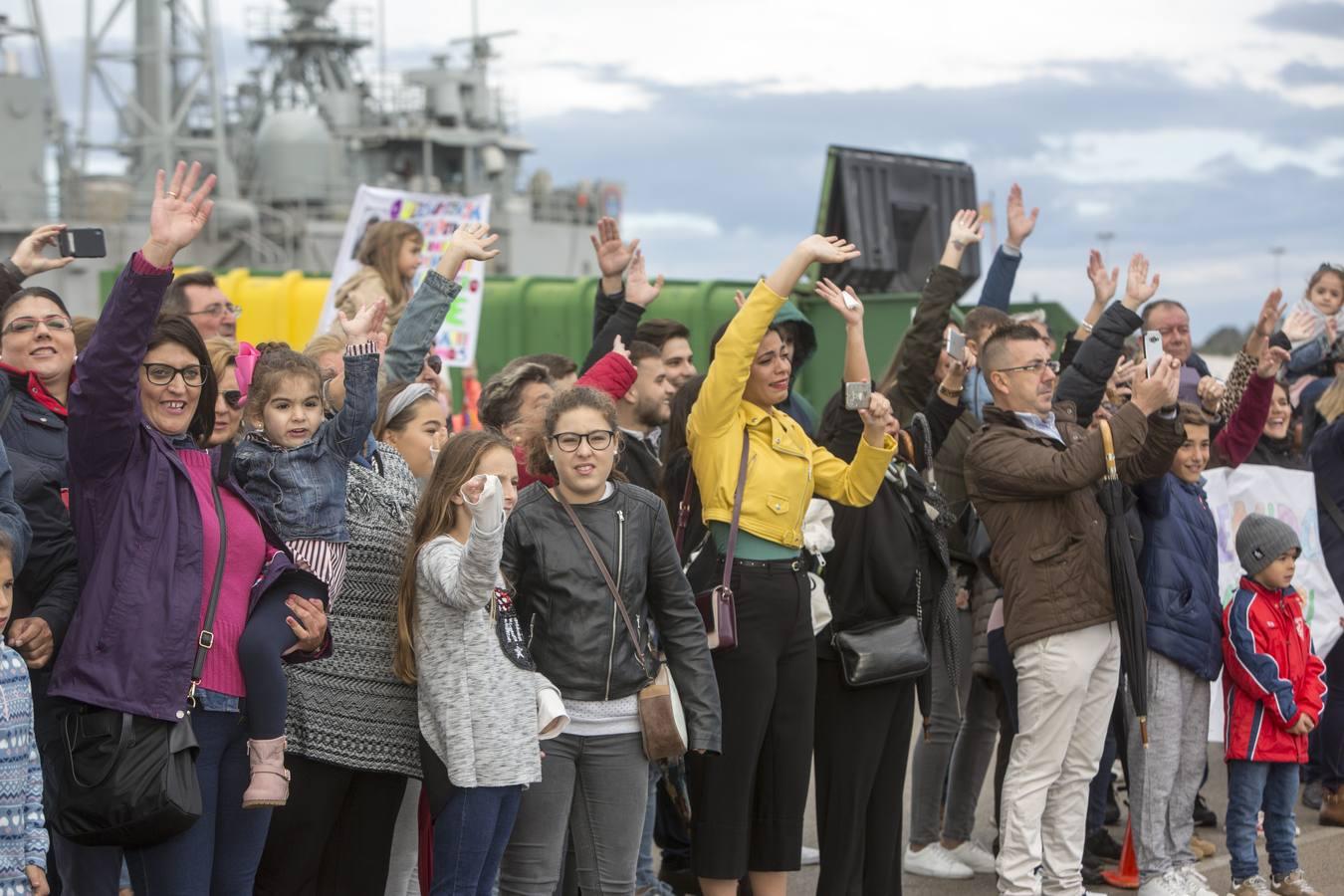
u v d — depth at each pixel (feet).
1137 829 21.36
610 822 16.78
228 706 14.48
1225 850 24.34
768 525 18.12
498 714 15.71
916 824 23.12
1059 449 20.59
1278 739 21.40
